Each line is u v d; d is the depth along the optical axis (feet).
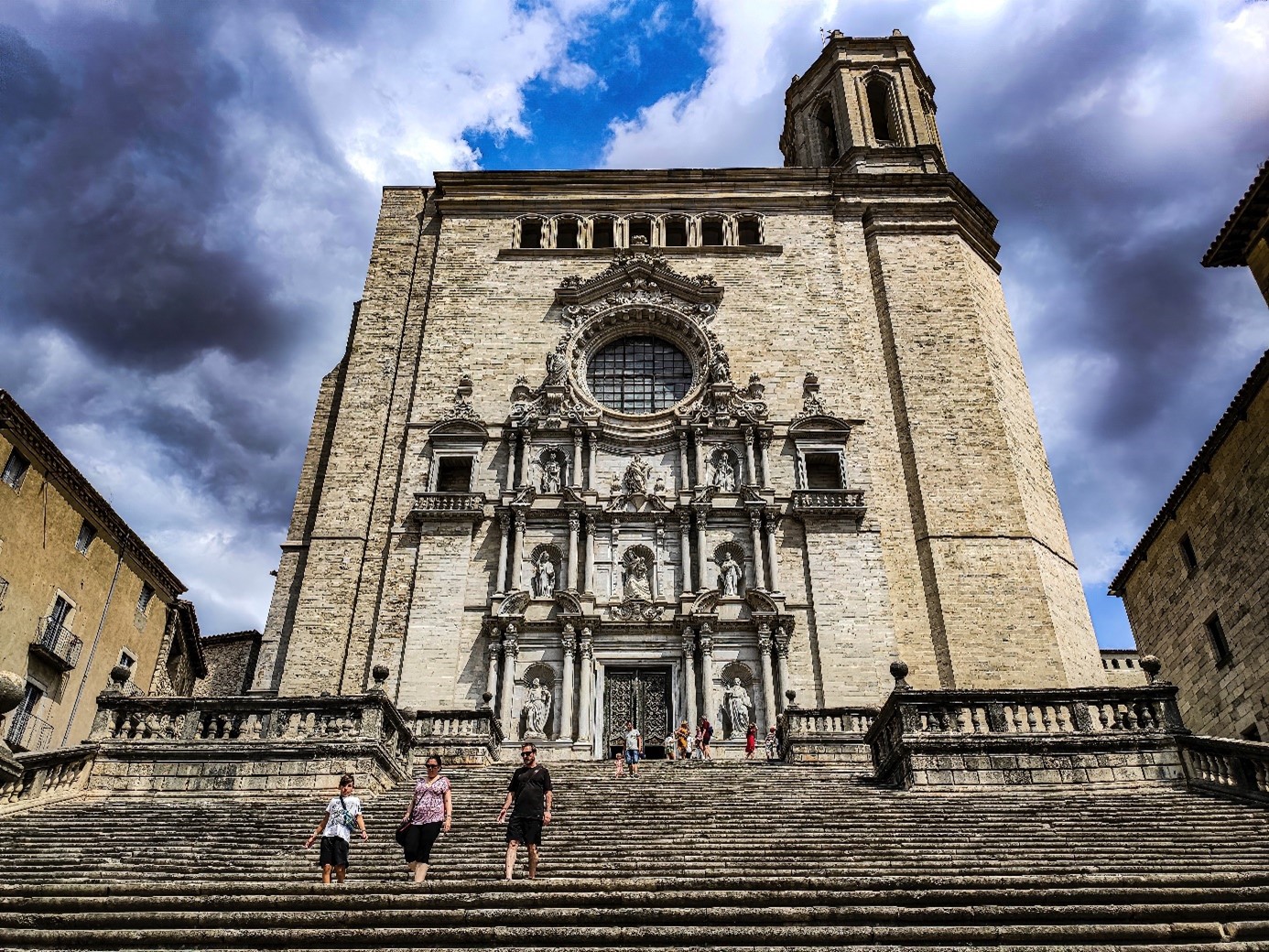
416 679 103.96
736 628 106.11
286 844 47.85
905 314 129.90
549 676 104.58
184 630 139.23
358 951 31.17
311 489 125.08
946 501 115.34
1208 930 31.68
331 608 110.83
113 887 35.81
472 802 57.72
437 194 145.18
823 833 47.91
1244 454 94.79
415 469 118.83
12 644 99.40
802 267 134.72
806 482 116.26
